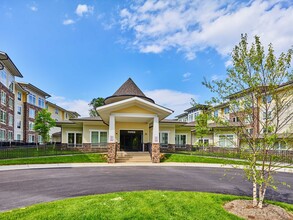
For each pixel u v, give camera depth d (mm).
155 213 5691
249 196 8008
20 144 34406
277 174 13562
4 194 7977
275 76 5910
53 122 27797
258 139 6176
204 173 13430
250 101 6270
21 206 6594
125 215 5496
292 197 8203
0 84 28891
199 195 7566
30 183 9891
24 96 40031
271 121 6035
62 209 5891
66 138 27219
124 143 24844
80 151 24484
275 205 6777
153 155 18812
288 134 6004
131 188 8984
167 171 14016
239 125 6520
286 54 5855
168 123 26672
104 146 26281
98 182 10164
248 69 6176
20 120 38500
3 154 19297
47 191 8445
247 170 6527
